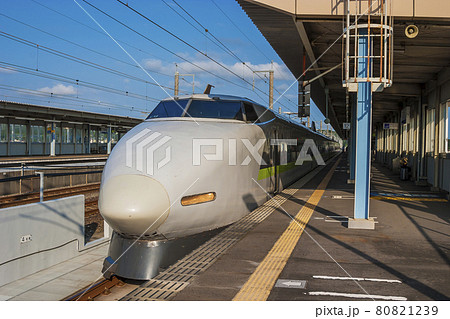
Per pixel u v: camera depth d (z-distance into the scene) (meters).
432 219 8.73
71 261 9.16
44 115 40.78
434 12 8.01
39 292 7.23
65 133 44.94
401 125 24.27
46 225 8.58
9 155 37.06
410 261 5.72
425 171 16.25
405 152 22.81
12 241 7.73
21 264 7.96
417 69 13.95
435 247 6.45
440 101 14.20
